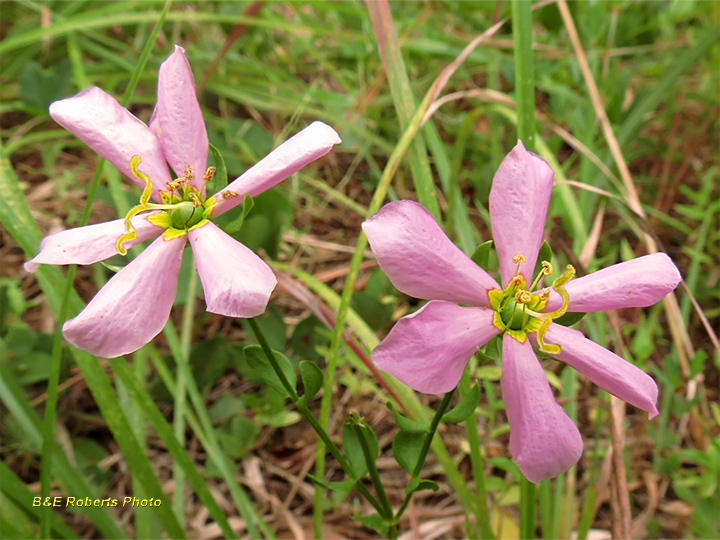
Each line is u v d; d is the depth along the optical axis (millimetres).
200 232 62
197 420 133
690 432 139
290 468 132
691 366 117
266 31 212
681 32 226
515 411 60
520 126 106
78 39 185
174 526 96
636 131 174
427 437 72
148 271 61
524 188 65
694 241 176
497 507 117
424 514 124
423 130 131
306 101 182
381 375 108
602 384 62
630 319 159
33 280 156
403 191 182
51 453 93
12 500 97
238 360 133
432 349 57
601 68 214
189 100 67
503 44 172
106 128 66
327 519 125
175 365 132
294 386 74
